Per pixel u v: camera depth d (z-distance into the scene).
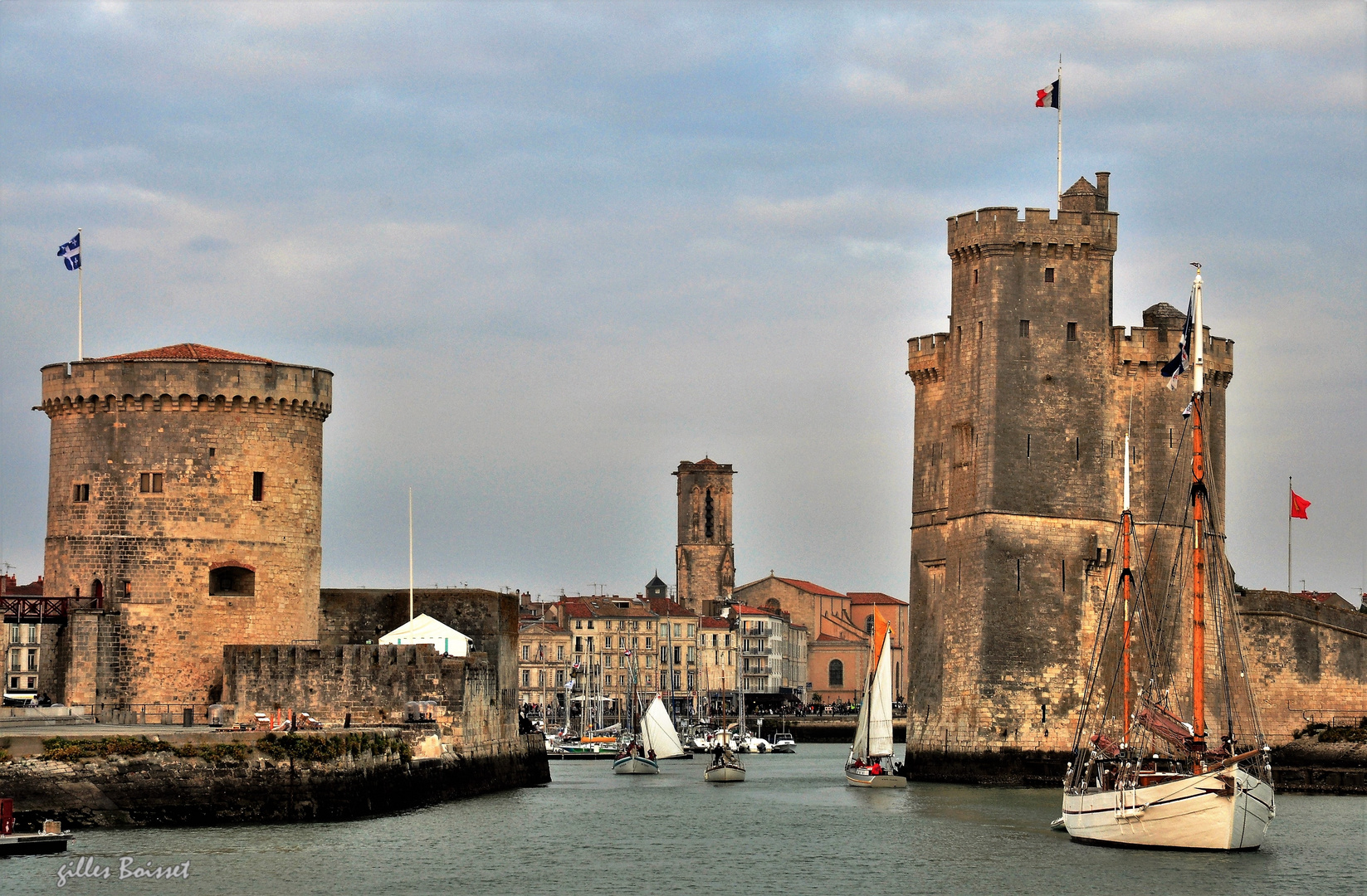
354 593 136.12
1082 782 127.19
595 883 92.50
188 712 119.94
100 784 97.00
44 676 126.94
